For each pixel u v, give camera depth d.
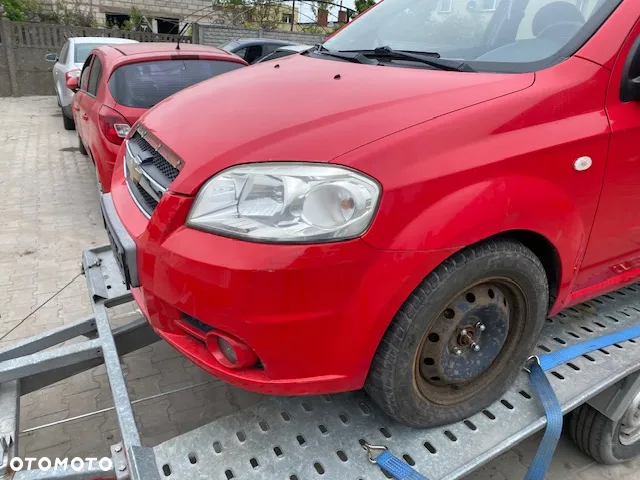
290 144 1.60
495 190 1.65
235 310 1.53
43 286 3.82
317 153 1.56
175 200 1.64
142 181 1.98
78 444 2.51
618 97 1.97
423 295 1.62
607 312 2.64
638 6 2.02
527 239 1.89
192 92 2.31
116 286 2.60
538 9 2.25
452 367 1.85
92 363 2.27
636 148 2.01
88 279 2.64
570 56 1.97
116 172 2.40
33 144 7.95
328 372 1.64
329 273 1.51
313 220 1.51
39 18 14.53
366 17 2.96
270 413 1.91
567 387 2.10
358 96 1.84
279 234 1.50
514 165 1.70
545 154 1.76
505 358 1.99
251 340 1.56
